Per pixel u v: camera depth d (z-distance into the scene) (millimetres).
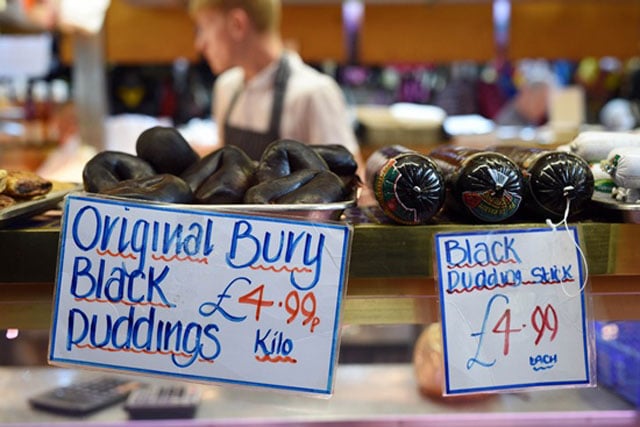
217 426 1086
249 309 785
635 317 885
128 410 1113
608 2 3197
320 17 3254
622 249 843
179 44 3205
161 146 915
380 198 814
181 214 778
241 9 2201
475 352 819
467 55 3316
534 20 3299
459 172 835
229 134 2365
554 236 831
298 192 802
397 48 3305
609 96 3879
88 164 885
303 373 789
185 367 789
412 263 824
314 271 783
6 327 834
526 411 1104
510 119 3623
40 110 2594
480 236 817
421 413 1127
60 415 1105
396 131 2994
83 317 785
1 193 884
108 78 3242
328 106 2240
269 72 2285
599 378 1130
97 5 2619
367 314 854
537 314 830
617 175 845
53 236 800
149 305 784
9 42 2625
